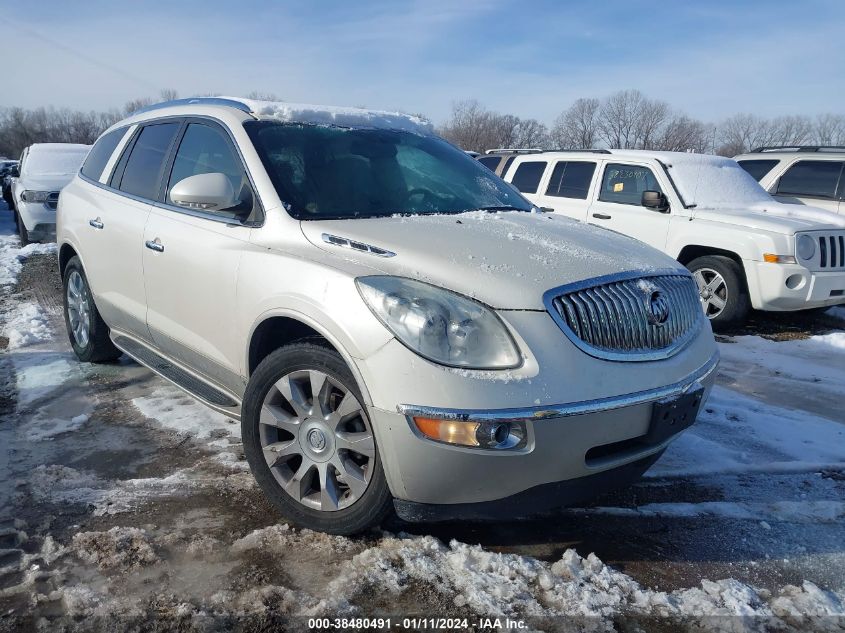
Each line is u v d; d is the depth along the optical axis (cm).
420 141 426
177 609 243
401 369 247
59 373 498
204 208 336
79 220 483
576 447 253
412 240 291
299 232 310
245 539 287
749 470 372
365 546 283
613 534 304
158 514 307
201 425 406
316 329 274
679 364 288
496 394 242
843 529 314
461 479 248
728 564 285
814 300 697
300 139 368
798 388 531
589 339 264
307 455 289
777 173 970
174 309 372
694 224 746
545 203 910
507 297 256
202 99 420
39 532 291
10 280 873
